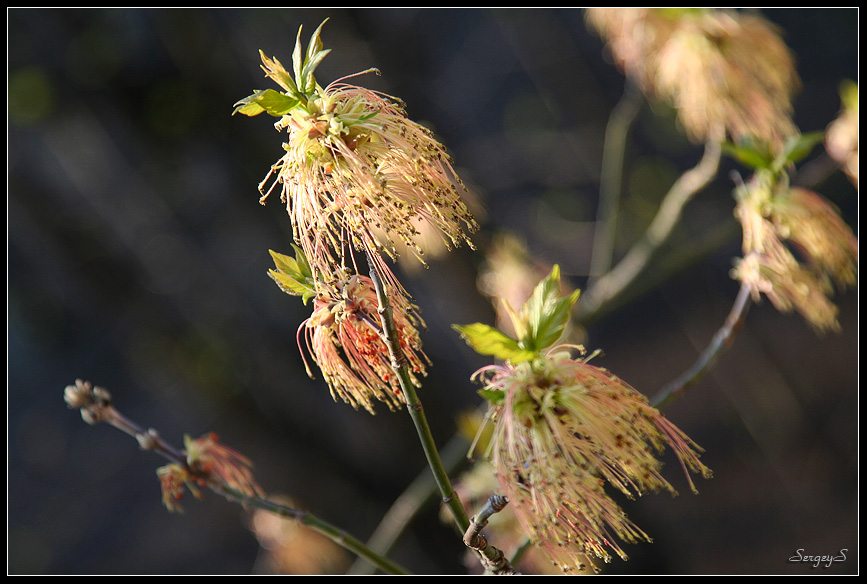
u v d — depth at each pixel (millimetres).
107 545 2119
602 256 988
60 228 1225
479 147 1742
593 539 630
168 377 1298
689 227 1828
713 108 777
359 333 639
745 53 772
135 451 2332
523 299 891
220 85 1104
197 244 1205
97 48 1060
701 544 1729
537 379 627
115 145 1130
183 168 1136
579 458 624
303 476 1269
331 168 624
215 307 1228
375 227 630
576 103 1604
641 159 1530
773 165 705
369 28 1135
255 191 1139
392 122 626
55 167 1215
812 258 707
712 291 2004
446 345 1578
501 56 2000
